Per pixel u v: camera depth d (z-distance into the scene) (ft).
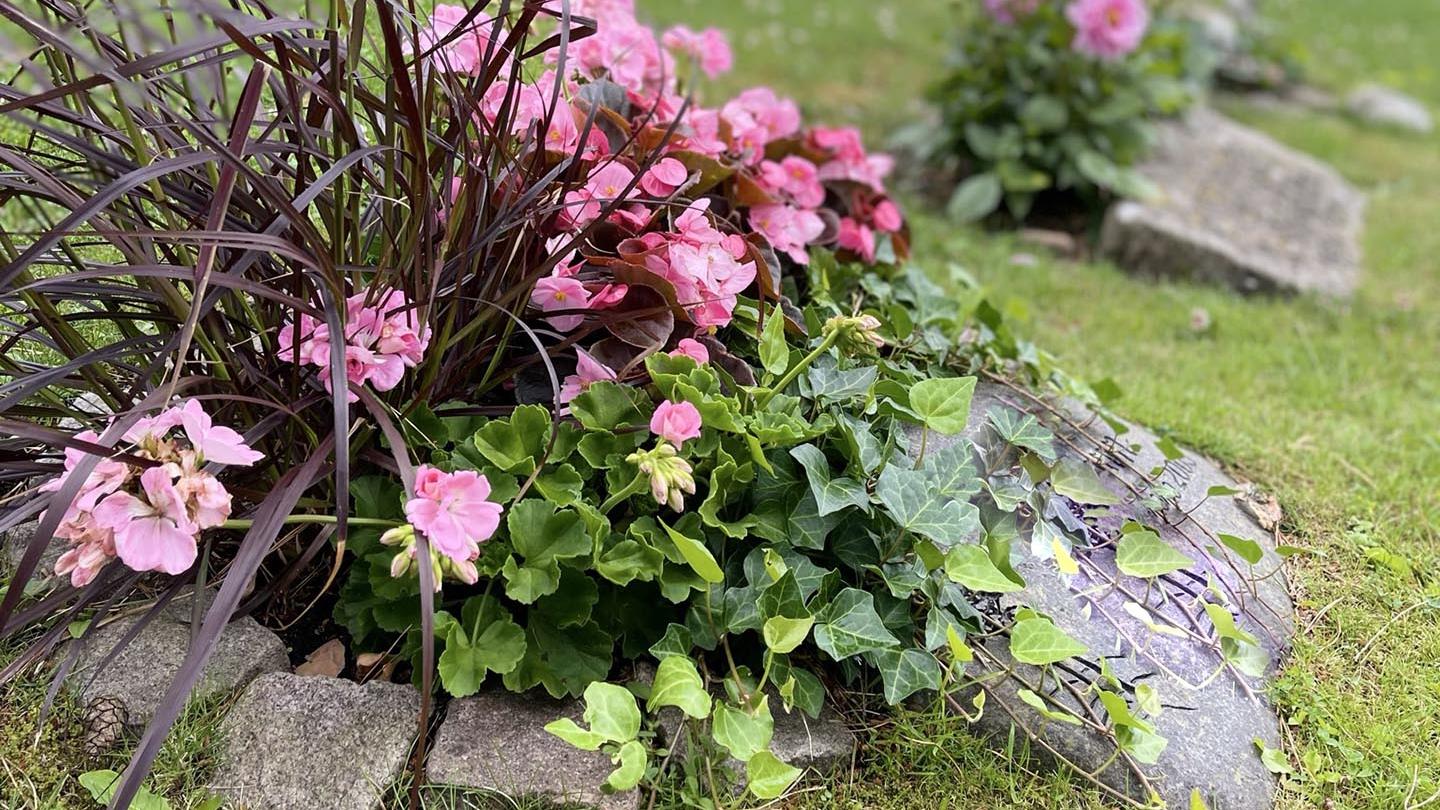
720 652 6.07
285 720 5.35
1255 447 9.22
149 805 5.00
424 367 5.94
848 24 23.56
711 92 18.03
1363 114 22.45
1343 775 6.08
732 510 6.30
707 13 22.79
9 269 4.29
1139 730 5.73
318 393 5.57
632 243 6.35
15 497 5.66
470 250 5.52
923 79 20.56
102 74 4.41
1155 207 14.92
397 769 5.26
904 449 6.84
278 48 4.90
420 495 5.01
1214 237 14.29
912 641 6.03
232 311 5.85
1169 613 6.76
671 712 5.65
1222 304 13.09
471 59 6.71
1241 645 6.40
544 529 5.56
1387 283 14.32
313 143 5.60
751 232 7.70
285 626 6.09
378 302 5.55
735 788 5.45
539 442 5.91
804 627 5.44
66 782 5.28
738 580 6.12
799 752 5.67
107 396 5.91
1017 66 15.37
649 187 6.91
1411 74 26.21
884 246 9.21
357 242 5.64
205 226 5.27
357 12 5.29
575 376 6.21
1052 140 15.37
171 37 5.42
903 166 16.66
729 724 5.41
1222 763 5.96
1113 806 5.70
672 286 6.18
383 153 5.61
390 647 5.94
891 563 6.19
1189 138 17.51
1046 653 5.63
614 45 8.23
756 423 6.06
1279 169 16.97
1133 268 14.24
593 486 6.24
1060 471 7.06
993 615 6.42
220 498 4.84
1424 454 9.57
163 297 5.45
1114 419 8.46
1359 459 9.26
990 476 6.64
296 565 5.57
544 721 5.56
